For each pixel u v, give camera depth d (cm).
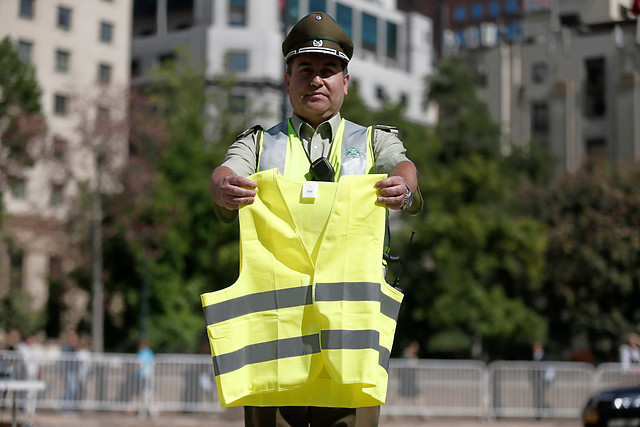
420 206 597
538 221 8300
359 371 540
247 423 589
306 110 602
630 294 7844
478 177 7606
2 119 5856
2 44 5872
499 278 7769
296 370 550
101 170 6731
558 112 12400
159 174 6944
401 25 14062
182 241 7175
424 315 7288
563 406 3756
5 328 8106
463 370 3709
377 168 600
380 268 554
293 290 556
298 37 600
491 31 13562
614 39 12144
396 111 8462
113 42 10569
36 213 7288
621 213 7919
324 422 576
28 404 2519
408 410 3641
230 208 568
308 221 558
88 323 7600
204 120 7838
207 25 12000
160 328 7100
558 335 8238
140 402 3525
